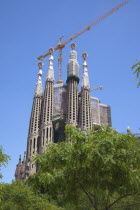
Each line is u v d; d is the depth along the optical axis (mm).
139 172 22266
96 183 23328
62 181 24672
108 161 21172
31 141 184000
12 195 38438
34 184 27922
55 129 191875
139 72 19688
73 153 23047
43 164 27703
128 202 34406
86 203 34875
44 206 37812
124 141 23250
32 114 198250
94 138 23312
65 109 199125
